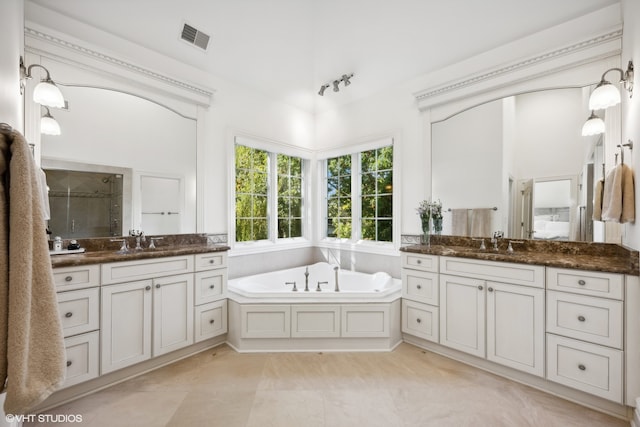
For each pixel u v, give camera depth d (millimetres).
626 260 1801
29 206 694
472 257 2180
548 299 1836
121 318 1950
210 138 2949
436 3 2443
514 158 2420
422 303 2490
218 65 2918
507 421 1608
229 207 3080
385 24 2746
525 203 2363
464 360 2279
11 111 1252
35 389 682
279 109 3613
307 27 2984
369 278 3180
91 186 2227
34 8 1963
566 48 2123
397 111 3205
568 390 1799
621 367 1575
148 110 2525
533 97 2328
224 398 1812
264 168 3645
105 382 1925
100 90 2268
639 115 1551
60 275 1700
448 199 2805
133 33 2377
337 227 3920
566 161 2182
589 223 2082
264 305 2463
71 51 2088
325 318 2467
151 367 2152
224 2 2488
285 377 2059
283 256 3664
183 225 2734
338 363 2262
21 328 659
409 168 3105
